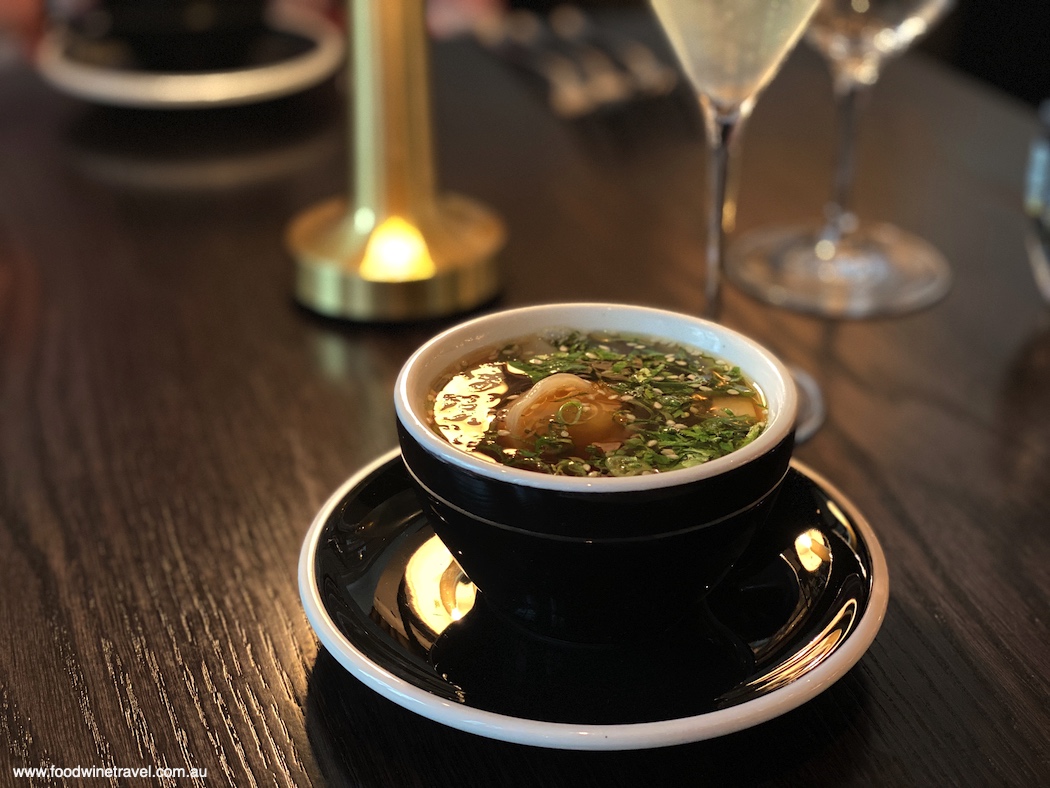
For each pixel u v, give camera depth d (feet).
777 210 2.04
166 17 2.34
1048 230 1.61
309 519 1.16
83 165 2.22
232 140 2.36
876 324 1.63
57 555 1.10
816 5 1.28
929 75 2.70
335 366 1.51
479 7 3.91
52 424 1.35
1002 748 0.85
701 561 0.85
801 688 0.79
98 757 0.85
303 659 0.95
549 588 0.85
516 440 0.89
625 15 3.05
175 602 1.03
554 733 0.76
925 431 1.34
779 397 0.89
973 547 1.12
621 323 1.04
